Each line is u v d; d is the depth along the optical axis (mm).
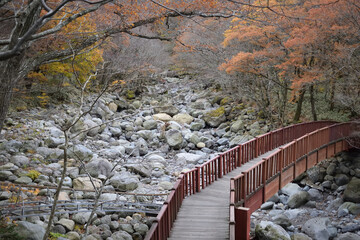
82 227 10125
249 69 18312
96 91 25453
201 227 7848
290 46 16094
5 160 13672
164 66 30031
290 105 24344
